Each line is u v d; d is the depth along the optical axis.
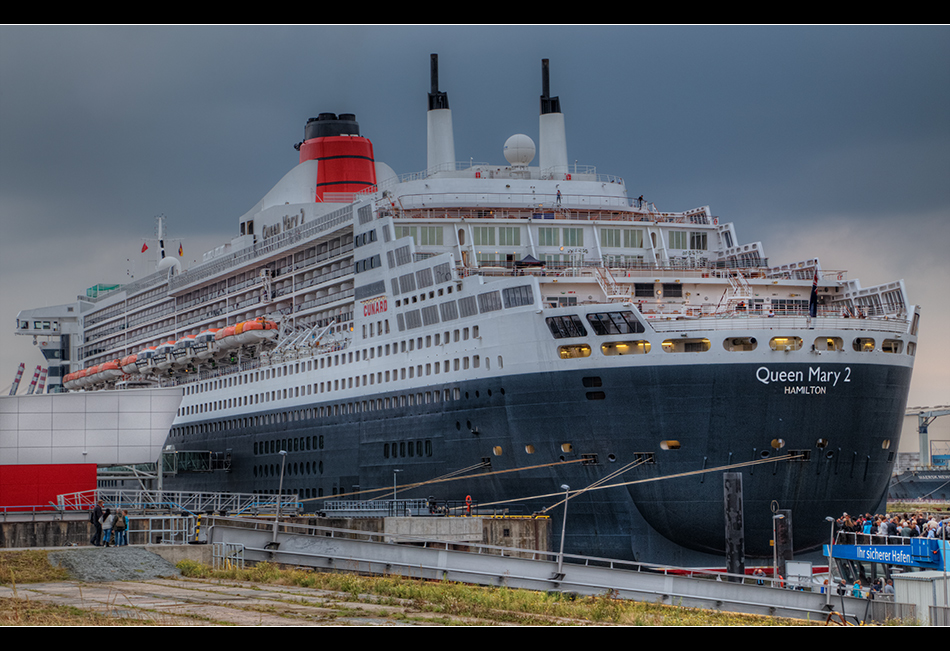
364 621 29.94
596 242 71.69
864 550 47.56
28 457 68.44
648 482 56.56
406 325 70.06
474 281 63.81
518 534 58.88
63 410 69.44
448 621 30.78
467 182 74.31
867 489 58.06
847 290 66.75
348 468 75.19
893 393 58.16
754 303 63.88
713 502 55.72
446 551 46.97
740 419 55.16
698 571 46.78
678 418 55.66
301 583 39.53
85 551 42.91
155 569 41.66
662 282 63.97
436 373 67.06
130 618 28.61
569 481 59.16
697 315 59.78
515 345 60.75
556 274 65.12
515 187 74.62
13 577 36.75
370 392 73.25
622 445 57.06
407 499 68.06
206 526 50.78
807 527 57.28
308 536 48.72
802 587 51.12
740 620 37.25
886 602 41.59
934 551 44.06
